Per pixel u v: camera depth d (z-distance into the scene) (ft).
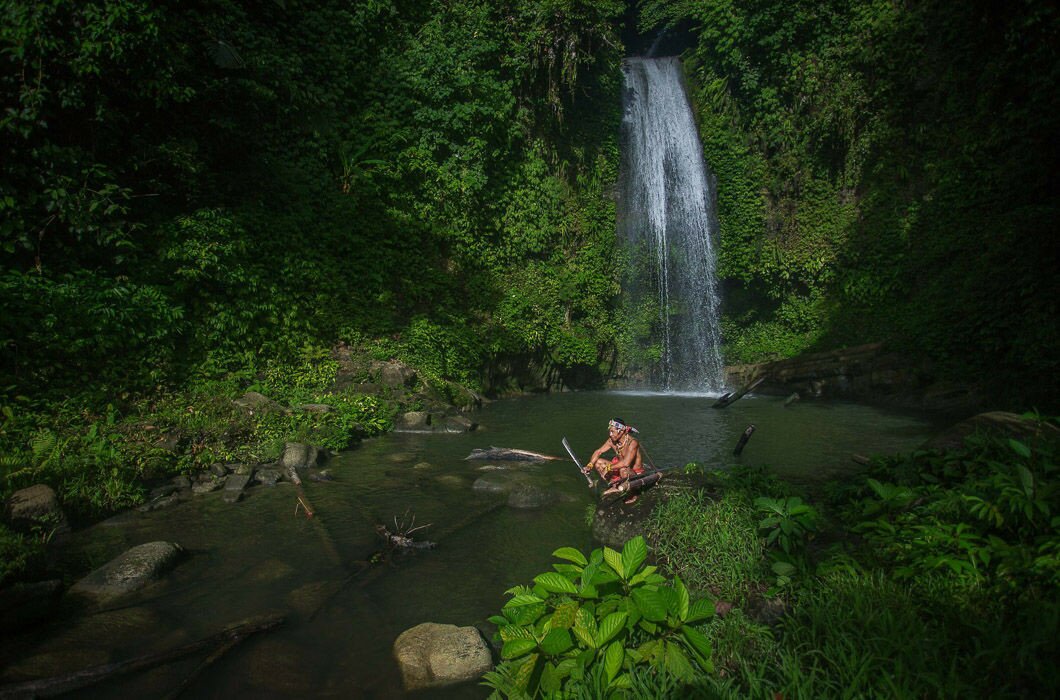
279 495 24.99
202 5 37.91
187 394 31.89
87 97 30.78
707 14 69.10
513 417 44.42
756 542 15.94
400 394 41.06
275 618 14.67
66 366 28.02
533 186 60.13
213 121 37.14
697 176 72.64
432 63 52.31
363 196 48.37
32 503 20.11
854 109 59.82
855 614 11.94
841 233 60.75
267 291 38.58
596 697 10.20
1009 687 9.63
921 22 55.93
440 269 53.16
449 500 24.44
